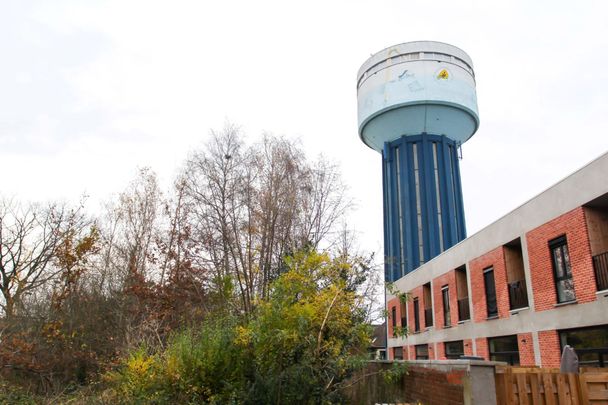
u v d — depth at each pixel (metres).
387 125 38.19
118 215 26.98
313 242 18.56
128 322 17.98
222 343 9.17
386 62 38.16
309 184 20.14
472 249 20.23
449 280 22.80
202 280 18.25
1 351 15.66
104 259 25.19
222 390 8.75
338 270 9.59
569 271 13.98
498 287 17.78
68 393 14.80
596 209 13.27
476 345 19.45
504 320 17.25
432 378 8.03
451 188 36.84
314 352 8.41
